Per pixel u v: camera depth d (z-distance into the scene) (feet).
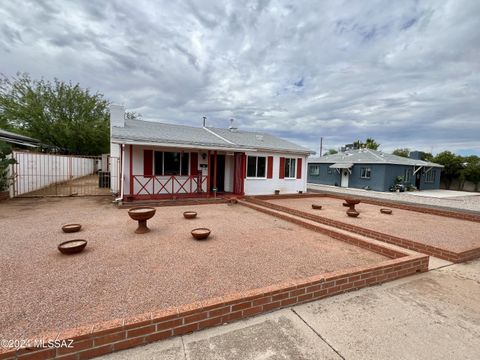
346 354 6.98
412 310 9.46
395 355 7.02
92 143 73.97
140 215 18.19
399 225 24.95
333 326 8.28
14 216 23.16
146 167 35.47
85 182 54.95
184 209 30.07
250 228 21.50
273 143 50.85
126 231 19.17
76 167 61.00
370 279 11.49
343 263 13.96
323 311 9.18
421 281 12.34
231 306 8.35
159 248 15.55
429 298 10.50
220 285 10.86
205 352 6.89
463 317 9.10
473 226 25.25
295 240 18.16
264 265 13.37
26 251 14.38
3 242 15.88
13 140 41.34
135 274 11.69
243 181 42.06
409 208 34.71
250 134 57.16
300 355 6.89
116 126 38.29
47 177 43.60
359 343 7.47
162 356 6.70
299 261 14.10
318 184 91.66
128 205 29.37
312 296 9.91
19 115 65.87
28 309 8.59
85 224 20.92
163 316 7.34
